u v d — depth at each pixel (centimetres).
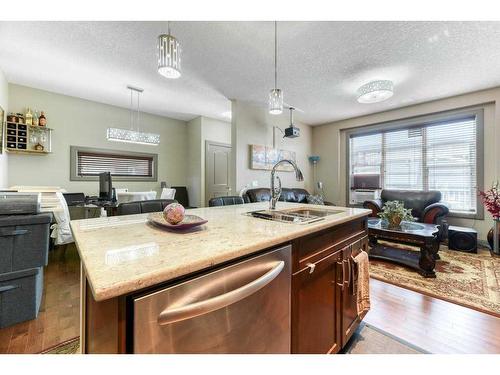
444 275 259
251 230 104
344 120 545
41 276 195
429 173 432
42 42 246
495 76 314
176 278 63
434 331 166
